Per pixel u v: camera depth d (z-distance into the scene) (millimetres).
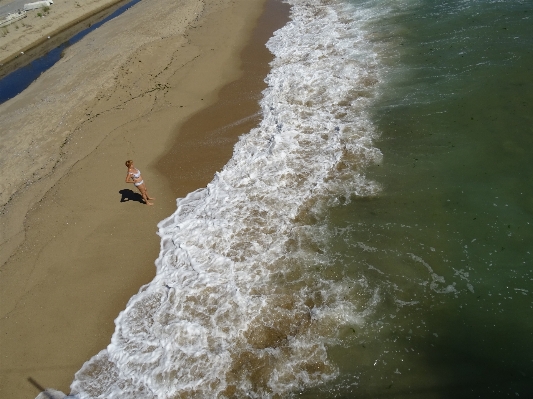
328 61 16938
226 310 8414
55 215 11664
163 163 13195
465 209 9648
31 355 8398
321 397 6910
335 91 14852
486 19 16828
